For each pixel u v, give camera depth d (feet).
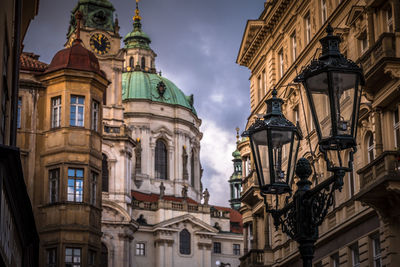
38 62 198.59
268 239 202.59
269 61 208.74
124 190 401.49
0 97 84.69
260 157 69.41
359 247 146.00
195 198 513.45
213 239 476.95
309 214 66.59
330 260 161.58
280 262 194.70
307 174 68.80
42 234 177.47
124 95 502.38
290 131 69.21
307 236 66.39
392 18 133.39
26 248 126.52
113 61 421.59
